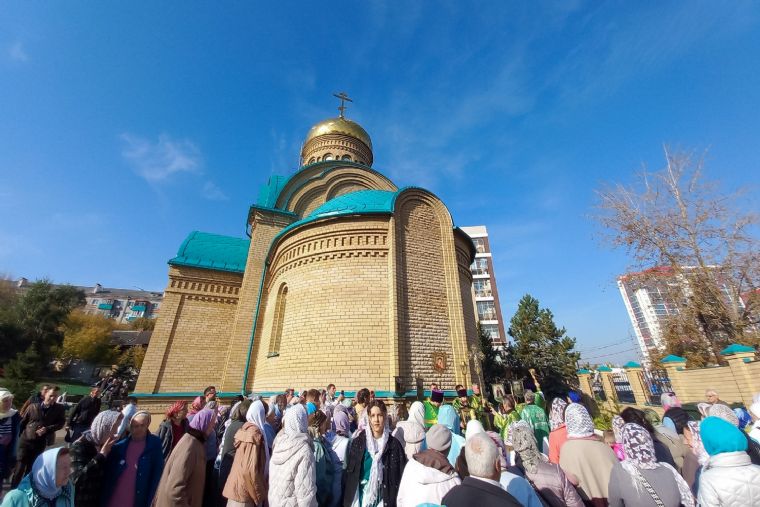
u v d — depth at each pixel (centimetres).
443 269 1397
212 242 2156
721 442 303
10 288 4869
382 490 405
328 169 2419
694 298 1817
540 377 2733
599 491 364
